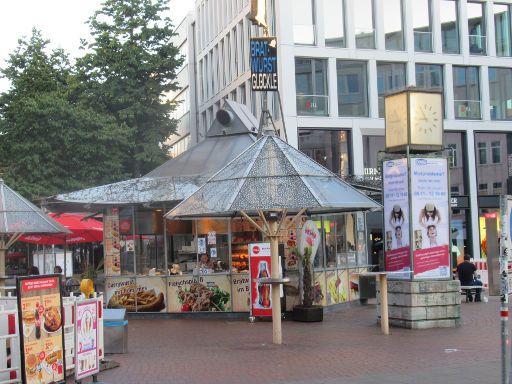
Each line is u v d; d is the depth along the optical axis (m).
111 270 20.16
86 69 38.22
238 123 23.95
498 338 13.91
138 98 38.94
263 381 10.07
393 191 16.39
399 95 16.28
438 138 16.31
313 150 37.31
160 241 20.08
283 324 17.30
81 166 34.06
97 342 10.38
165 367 11.48
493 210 40.94
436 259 16.02
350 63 38.31
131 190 19.80
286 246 18.70
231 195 13.90
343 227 21.88
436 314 15.83
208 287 19.50
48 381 9.12
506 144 41.62
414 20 39.72
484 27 41.41
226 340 14.66
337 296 20.78
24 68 36.06
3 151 33.69
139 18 39.09
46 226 15.97
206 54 53.59
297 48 36.94
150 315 19.70
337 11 38.19
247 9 42.84
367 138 38.38
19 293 8.67
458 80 40.75
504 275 8.01
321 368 11.02
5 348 9.58
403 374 10.33
